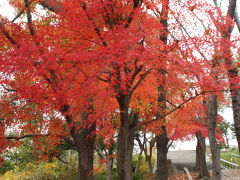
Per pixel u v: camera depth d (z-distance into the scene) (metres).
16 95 6.06
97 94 4.25
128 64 4.91
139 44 4.32
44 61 4.15
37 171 14.24
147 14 5.87
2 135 6.43
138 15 5.29
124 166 5.32
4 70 4.65
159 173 10.21
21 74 5.44
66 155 15.44
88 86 4.14
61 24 5.21
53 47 5.16
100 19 5.12
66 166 15.12
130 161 11.62
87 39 4.93
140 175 15.68
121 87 4.83
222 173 13.20
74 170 15.27
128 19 5.07
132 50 3.69
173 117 10.77
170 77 5.43
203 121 13.03
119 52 3.72
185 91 7.11
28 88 5.22
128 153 11.61
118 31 3.96
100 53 3.50
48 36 5.45
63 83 4.94
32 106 6.99
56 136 6.77
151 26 4.47
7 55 4.35
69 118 6.38
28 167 14.16
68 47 4.87
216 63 6.00
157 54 4.48
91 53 3.57
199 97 7.31
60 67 4.79
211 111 7.46
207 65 5.30
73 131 6.93
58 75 5.24
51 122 6.42
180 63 4.38
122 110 5.16
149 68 5.36
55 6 6.80
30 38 5.87
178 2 6.18
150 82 8.07
